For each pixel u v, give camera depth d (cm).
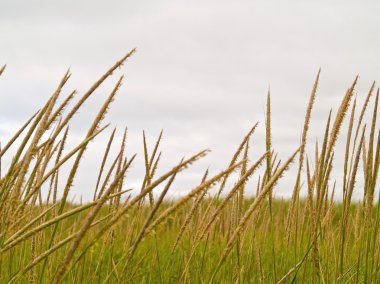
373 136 290
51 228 310
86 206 168
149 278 351
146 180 296
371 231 303
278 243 454
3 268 296
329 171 273
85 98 195
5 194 193
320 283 293
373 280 313
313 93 277
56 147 243
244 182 235
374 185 296
